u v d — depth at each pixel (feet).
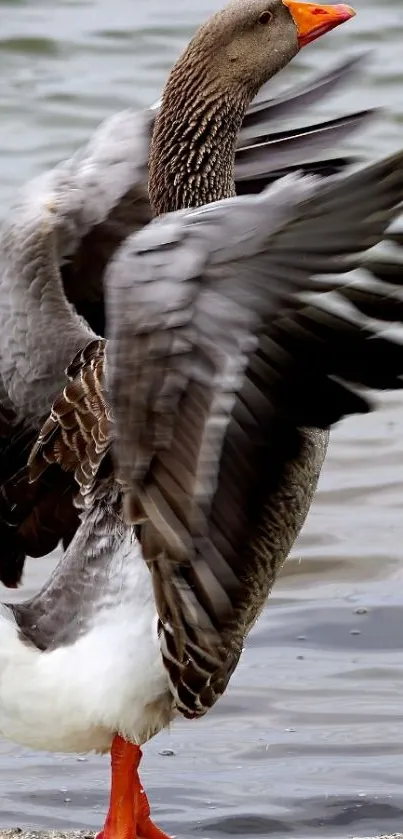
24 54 53.62
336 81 20.31
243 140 20.06
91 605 16.29
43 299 18.88
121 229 19.69
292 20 19.51
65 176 19.71
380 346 14.06
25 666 16.10
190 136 18.90
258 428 14.29
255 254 13.85
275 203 13.92
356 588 27.09
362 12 57.16
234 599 15.51
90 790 21.21
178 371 13.99
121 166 19.69
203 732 22.98
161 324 13.94
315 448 16.44
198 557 14.49
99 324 19.93
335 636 25.52
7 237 19.21
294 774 21.61
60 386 18.53
